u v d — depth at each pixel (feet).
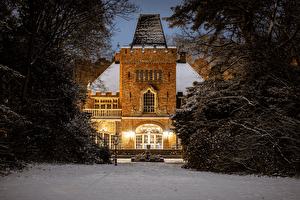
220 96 63.98
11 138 46.21
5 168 40.55
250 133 53.26
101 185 32.50
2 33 50.29
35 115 54.44
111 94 146.20
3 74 42.32
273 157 48.32
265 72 55.67
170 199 25.63
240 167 53.01
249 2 64.80
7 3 52.13
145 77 141.28
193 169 62.54
